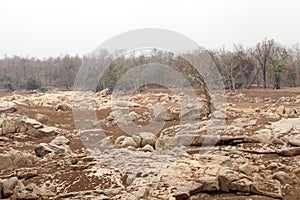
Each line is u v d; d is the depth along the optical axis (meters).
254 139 10.59
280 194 7.53
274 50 49.88
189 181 7.84
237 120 13.35
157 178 8.07
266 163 9.26
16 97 31.75
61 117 20.48
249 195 7.64
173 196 7.21
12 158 10.02
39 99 29.92
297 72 48.12
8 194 7.77
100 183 8.14
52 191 7.91
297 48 56.72
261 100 31.56
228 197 7.58
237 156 9.72
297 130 10.83
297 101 27.59
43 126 15.73
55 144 12.17
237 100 32.09
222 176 7.81
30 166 9.91
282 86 47.53
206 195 7.69
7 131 14.94
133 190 7.44
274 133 10.75
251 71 46.06
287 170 8.66
